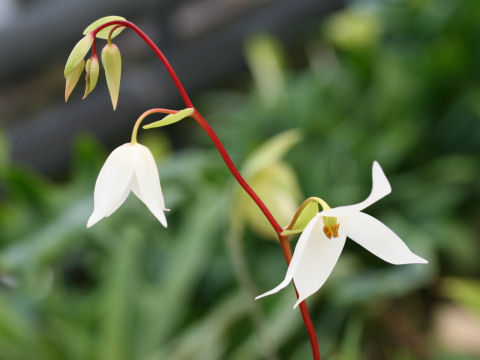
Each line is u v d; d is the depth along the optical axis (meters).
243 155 0.94
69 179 1.04
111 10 0.94
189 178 0.72
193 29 1.12
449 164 0.95
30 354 0.60
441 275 0.92
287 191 0.53
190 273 0.63
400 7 1.15
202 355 0.61
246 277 0.56
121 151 0.37
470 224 0.96
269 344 0.60
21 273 0.63
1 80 0.91
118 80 0.37
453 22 1.01
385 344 0.82
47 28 0.87
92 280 0.86
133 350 0.60
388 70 1.03
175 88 1.10
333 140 1.00
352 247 0.83
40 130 0.98
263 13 1.22
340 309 0.77
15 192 0.71
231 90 1.34
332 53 1.29
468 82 1.00
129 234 0.65
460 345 0.78
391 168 0.97
